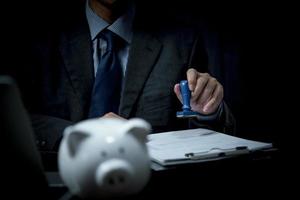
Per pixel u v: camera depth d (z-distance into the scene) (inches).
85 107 48.7
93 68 50.1
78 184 18.8
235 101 60.9
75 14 51.6
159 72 50.1
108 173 17.8
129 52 49.7
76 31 50.6
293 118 60.6
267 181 25.3
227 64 59.3
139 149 19.3
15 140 18.9
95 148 18.5
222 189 24.1
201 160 26.5
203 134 35.9
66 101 49.2
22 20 51.6
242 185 24.8
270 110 61.4
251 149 28.2
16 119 18.7
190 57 52.7
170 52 51.3
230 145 30.1
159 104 49.1
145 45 50.3
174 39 52.4
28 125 19.3
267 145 29.2
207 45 57.8
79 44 50.0
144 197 22.3
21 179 19.7
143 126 19.4
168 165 25.7
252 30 59.4
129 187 18.8
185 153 27.9
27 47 51.0
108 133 19.0
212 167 26.5
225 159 27.1
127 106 48.0
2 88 18.1
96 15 50.6
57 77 49.9
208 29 57.7
